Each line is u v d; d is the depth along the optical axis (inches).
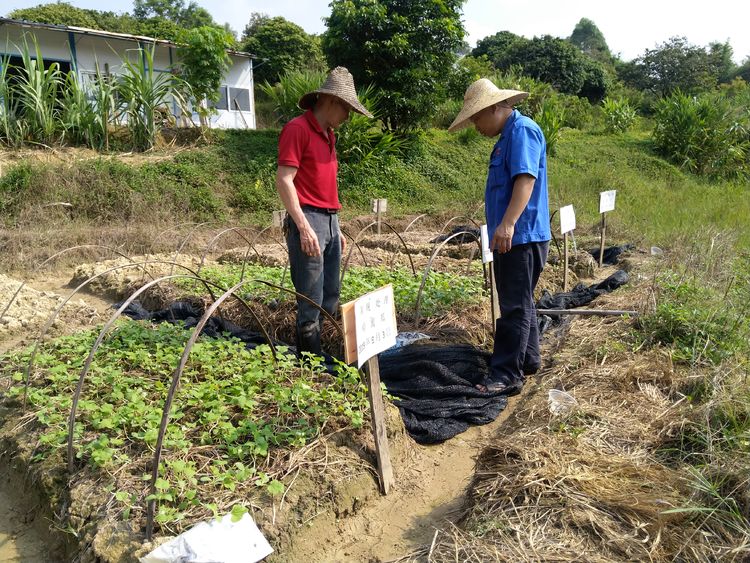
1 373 155.4
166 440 107.7
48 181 415.2
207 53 541.6
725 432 109.7
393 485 119.9
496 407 151.5
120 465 106.6
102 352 155.9
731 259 265.4
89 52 622.5
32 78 465.4
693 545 86.7
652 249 349.4
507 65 1246.9
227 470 105.1
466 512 106.0
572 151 759.1
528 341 167.8
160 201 448.8
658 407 129.5
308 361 153.1
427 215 521.3
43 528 105.7
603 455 109.7
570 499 97.0
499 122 147.6
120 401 129.8
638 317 183.5
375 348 109.1
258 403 126.5
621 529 91.7
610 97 1232.2
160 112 546.9
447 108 802.2
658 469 106.1
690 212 469.7
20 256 312.0
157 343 158.4
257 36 1083.9
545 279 272.5
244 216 481.1
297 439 114.1
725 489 96.1
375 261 292.4
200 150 531.8
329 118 147.1
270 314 205.2
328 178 150.9
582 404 132.2
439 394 151.9
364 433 122.3
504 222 140.6
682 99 757.3
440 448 137.7
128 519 94.2
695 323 166.1
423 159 644.1
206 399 126.2
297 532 99.0
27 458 115.8
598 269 313.6
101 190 429.1
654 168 722.2
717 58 1476.4
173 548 85.4
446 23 607.5
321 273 151.3
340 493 107.5
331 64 631.2
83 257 328.2
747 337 160.7
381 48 590.2
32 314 211.5
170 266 281.0
